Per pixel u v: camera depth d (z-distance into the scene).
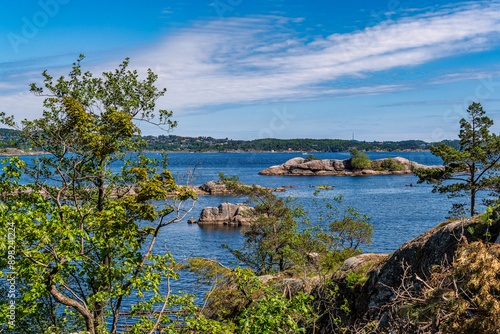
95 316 11.06
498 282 6.03
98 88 15.34
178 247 51.97
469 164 31.09
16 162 9.05
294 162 179.00
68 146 9.86
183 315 9.92
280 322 7.20
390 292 12.45
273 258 30.78
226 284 17.83
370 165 177.62
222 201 97.50
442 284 6.75
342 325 13.18
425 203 87.31
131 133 11.48
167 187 9.15
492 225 10.60
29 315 9.83
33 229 7.26
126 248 8.94
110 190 12.80
